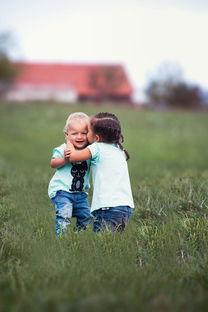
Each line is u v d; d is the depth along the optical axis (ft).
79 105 220.02
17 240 20.70
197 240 20.79
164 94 314.14
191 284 15.49
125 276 16.10
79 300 11.97
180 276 16.71
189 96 311.27
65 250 19.34
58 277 15.69
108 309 11.36
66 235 20.93
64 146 23.95
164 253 19.49
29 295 13.05
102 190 22.56
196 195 27.45
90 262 18.06
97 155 22.84
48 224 23.50
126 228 22.72
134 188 32.48
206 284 15.51
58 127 174.40
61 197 23.45
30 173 51.39
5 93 339.77
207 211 24.64
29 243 20.30
